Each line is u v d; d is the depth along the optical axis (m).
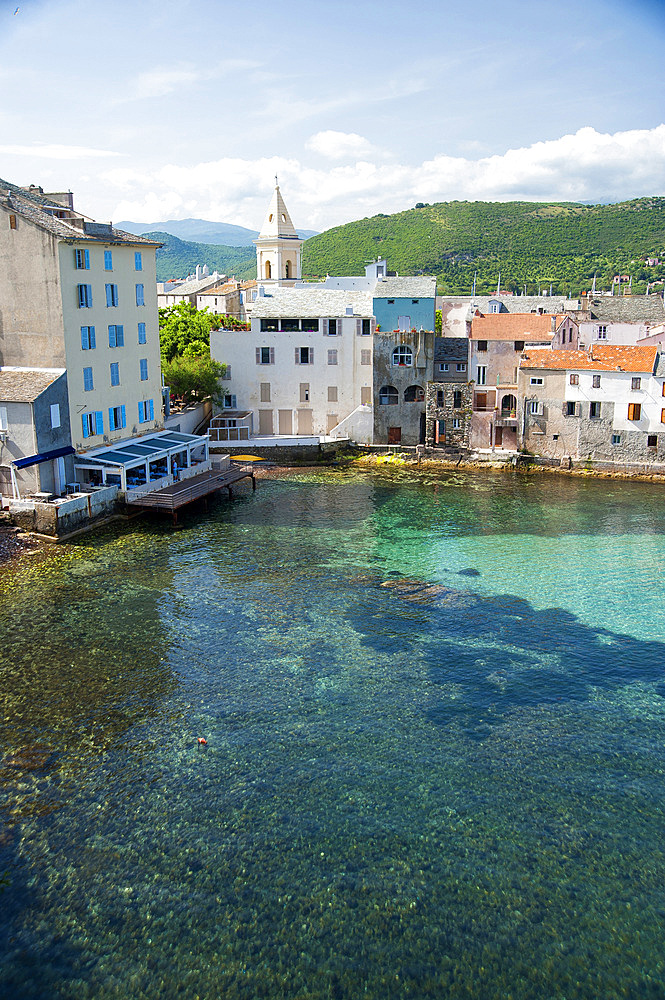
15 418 53.75
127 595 44.34
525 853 24.95
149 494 58.47
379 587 46.09
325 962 21.12
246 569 48.78
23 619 41.09
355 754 29.80
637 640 39.34
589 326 104.38
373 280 115.56
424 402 81.81
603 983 20.61
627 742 30.78
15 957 21.12
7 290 56.53
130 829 25.66
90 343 59.50
